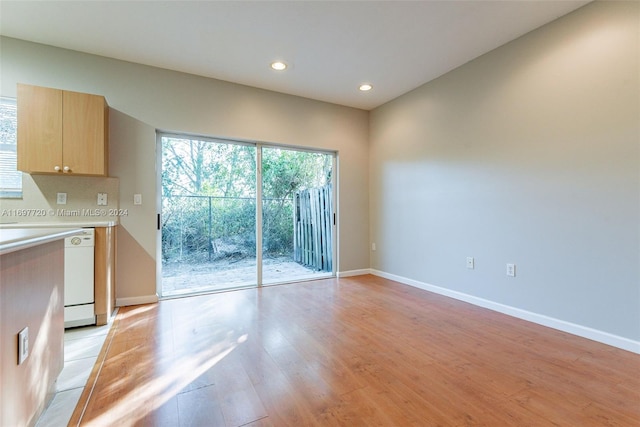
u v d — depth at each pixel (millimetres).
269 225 3971
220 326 2492
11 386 1052
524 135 2639
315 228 4359
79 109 2615
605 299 2162
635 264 2025
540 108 2523
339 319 2656
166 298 3266
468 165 3133
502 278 2824
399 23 2451
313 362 1899
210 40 2680
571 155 2334
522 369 1811
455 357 1963
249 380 1696
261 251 3883
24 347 1155
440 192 3459
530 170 2600
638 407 1456
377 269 4488
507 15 2355
